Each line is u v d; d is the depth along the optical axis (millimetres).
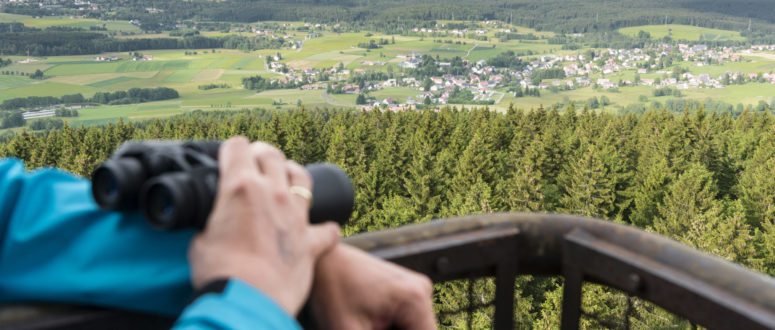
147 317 606
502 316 1024
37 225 601
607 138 94000
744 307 785
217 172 523
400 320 735
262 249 496
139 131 105750
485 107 110000
